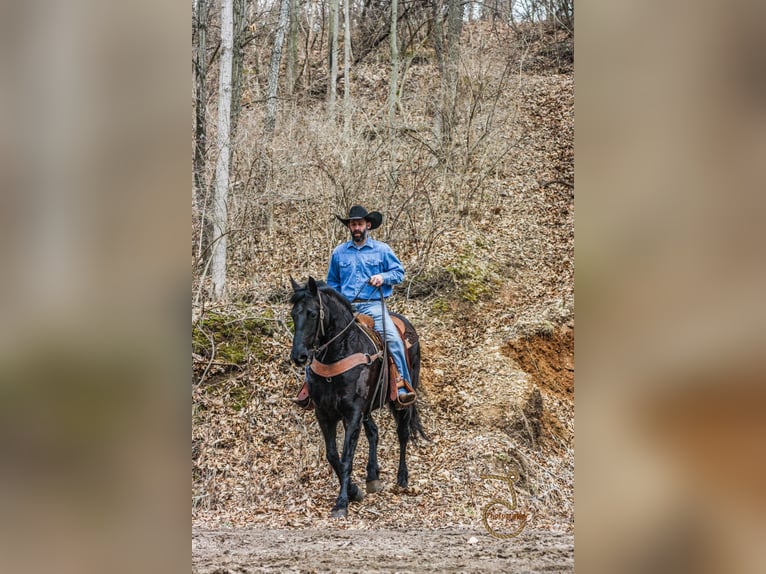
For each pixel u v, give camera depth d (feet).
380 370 21.98
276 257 31.96
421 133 39.42
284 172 34.65
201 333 27.94
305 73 46.91
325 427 21.56
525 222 35.45
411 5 47.80
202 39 33.14
